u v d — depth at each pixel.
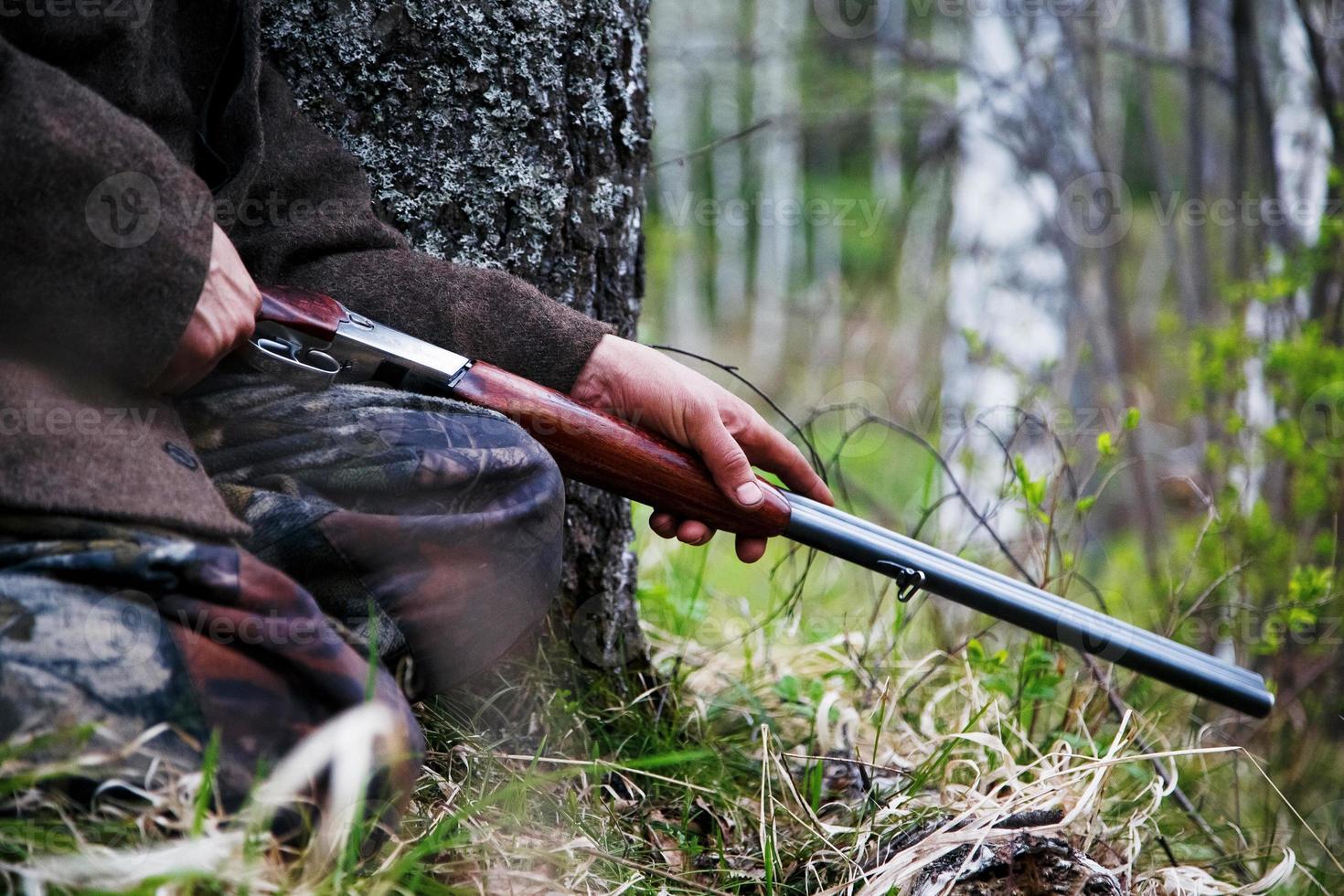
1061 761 1.56
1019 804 1.44
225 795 1.03
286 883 1.01
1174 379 4.34
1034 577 2.39
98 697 0.99
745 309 10.55
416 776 1.14
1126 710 1.66
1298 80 3.60
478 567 1.24
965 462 2.76
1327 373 2.75
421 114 1.67
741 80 9.12
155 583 1.03
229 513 1.10
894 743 1.83
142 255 1.11
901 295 7.71
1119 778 1.86
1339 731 2.40
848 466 4.84
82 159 1.09
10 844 0.97
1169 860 1.61
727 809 1.56
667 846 1.47
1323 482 2.72
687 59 6.61
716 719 1.88
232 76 1.41
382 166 1.67
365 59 1.65
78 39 1.22
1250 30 3.46
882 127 7.34
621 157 1.82
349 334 1.31
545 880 1.21
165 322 1.12
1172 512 3.61
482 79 1.68
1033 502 2.00
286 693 1.07
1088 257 4.58
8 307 1.10
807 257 10.25
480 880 1.21
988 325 5.33
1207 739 2.13
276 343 1.27
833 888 1.32
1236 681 1.52
